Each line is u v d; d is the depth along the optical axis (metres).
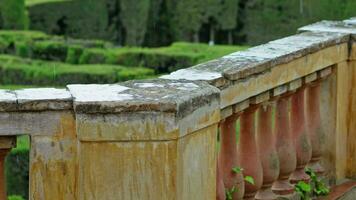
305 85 9.74
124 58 46.44
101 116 7.02
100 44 49.94
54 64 44.06
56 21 58.56
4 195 7.18
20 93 7.20
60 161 7.17
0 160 7.16
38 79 42.28
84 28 58.78
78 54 47.78
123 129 7.04
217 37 56.81
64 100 7.12
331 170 10.36
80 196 7.10
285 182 9.49
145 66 45.81
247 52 9.13
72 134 7.16
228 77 8.29
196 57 45.34
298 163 9.77
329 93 10.28
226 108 8.36
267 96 8.93
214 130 7.55
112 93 7.20
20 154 22.20
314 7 48.88
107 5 58.97
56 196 7.20
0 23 56.59
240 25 55.66
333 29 10.48
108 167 7.07
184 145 7.18
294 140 9.75
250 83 8.60
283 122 9.41
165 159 7.07
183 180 7.19
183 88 7.39
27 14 58.03
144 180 7.08
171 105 7.02
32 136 7.14
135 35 58.84
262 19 53.53
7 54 48.56
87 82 41.94
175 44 47.59
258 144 9.08
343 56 10.35
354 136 10.53
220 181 8.32
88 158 7.05
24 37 50.12
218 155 8.62
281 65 9.09
